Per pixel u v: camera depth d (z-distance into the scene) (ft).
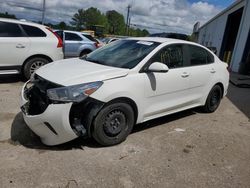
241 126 17.37
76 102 11.21
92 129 11.91
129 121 13.01
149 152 12.40
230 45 74.95
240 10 62.34
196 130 15.79
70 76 11.84
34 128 11.61
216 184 10.37
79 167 10.66
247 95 28.73
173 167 11.28
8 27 22.63
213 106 19.38
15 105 17.52
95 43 45.88
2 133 13.20
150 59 13.76
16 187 9.19
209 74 17.81
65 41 42.34
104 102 11.69
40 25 24.41
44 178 9.78
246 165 12.07
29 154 11.34
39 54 23.80
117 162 11.27
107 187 9.61
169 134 14.76
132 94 12.70
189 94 16.55
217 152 13.10
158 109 14.51
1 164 10.45
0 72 22.59
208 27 114.93
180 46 15.87
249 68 49.44
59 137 11.43
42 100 11.67
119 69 12.87
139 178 10.29
